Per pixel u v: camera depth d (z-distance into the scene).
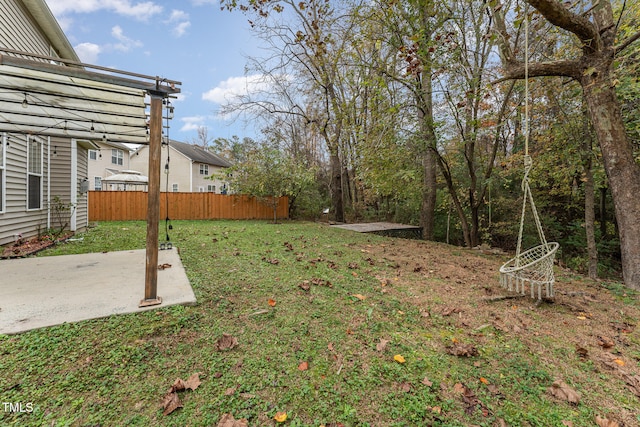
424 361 1.95
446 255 5.71
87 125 4.14
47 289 2.87
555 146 6.04
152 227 2.59
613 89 4.02
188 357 1.86
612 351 2.16
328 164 15.80
